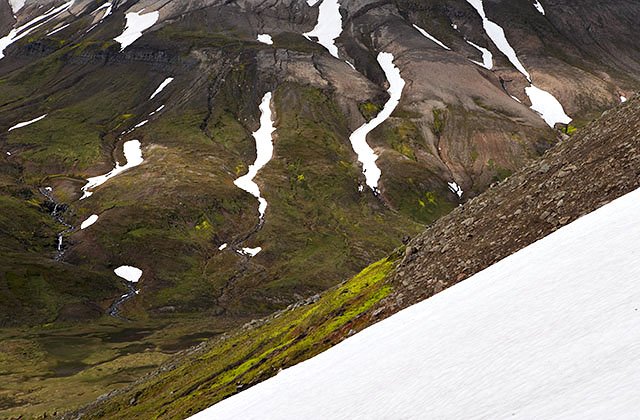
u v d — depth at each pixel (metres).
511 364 19.94
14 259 188.62
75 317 171.25
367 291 58.19
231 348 79.38
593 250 25.75
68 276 187.88
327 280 198.12
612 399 14.17
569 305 21.72
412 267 54.53
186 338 155.50
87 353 141.88
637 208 27.94
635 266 21.45
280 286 193.25
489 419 17.12
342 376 31.91
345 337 50.50
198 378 71.75
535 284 26.31
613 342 17.19
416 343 29.30
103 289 188.75
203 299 189.62
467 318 27.84
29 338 153.50
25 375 125.19
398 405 22.72
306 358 52.25
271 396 37.25
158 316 179.62
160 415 63.34
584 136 49.47
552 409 15.48
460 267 46.50
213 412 43.56
